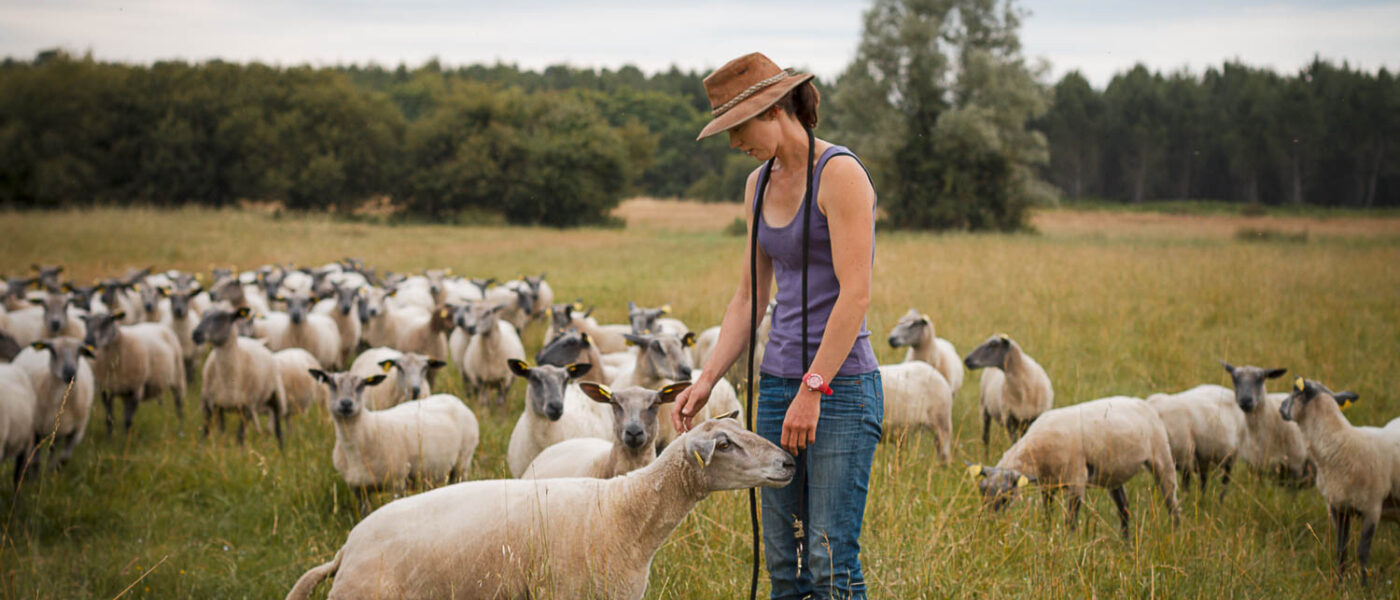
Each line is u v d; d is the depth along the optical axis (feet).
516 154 225.56
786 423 10.28
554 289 68.08
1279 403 24.66
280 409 30.58
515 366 22.21
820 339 10.72
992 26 176.55
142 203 201.98
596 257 104.06
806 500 11.50
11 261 81.46
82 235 108.78
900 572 16.25
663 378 27.02
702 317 50.80
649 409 17.19
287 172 209.97
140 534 20.17
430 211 230.48
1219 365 37.01
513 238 148.05
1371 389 32.45
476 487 12.55
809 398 10.19
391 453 21.79
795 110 10.69
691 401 11.51
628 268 87.45
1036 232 163.73
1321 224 182.29
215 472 24.09
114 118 204.64
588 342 30.73
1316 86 256.32
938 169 170.50
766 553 11.93
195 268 82.28
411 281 62.54
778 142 10.44
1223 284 62.08
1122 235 149.69
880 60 176.55
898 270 72.69
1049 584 15.83
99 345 28.55
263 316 43.34
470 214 218.38
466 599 11.91
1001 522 18.65
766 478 10.96
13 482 23.00
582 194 219.41
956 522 18.67
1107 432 21.61
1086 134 293.84
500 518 12.07
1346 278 66.18
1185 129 281.33
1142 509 21.91
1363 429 20.26
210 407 29.04
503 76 507.30
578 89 420.77
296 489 22.38
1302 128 246.68
